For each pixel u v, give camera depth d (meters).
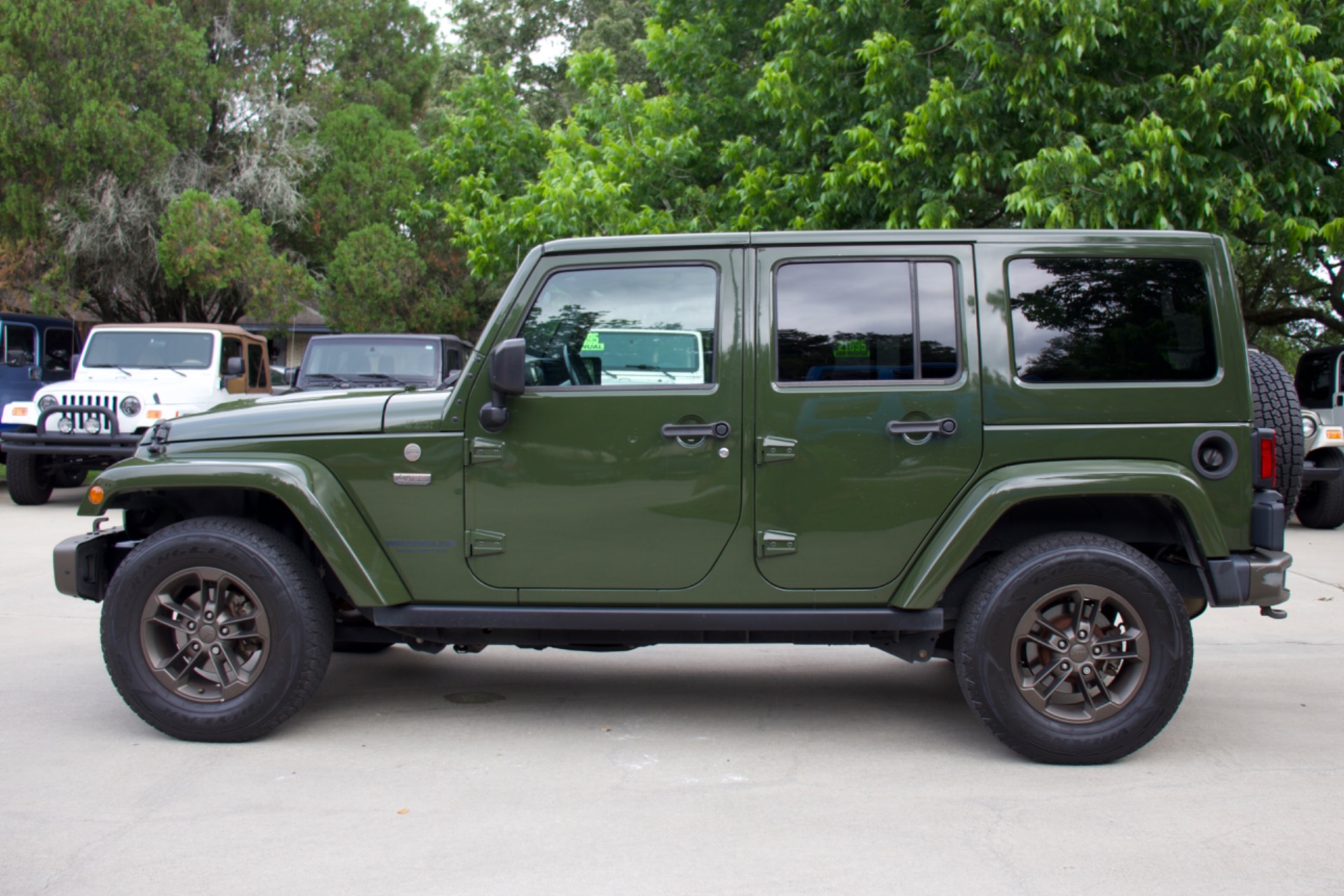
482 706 4.39
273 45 21.34
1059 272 3.72
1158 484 3.54
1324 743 3.87
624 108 12.70
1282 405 3.83
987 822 3.11
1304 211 9.86
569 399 3.73
